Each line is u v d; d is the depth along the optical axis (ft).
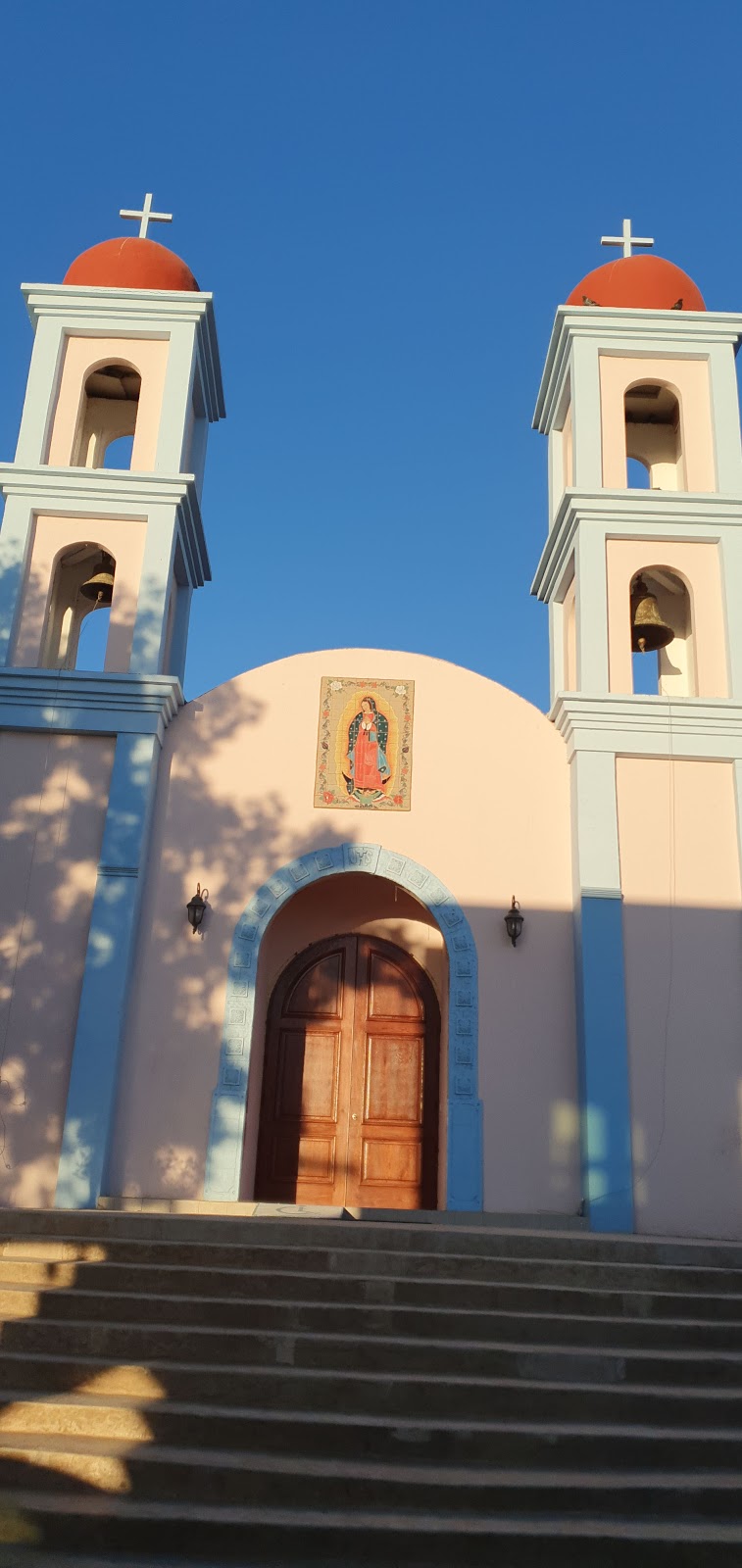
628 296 48.37
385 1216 37.42
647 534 44.75
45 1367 23.18
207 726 43.75
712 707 42.09
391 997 47.01
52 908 40.14
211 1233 29.58
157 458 45.80
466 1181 38.29
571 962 40.96
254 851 42.19
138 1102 38.91
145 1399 22.54
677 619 48.29
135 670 42.75
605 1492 19.88
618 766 42.01
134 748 41.70
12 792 41.55
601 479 45.70
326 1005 46.83
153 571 44.29
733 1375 24.04
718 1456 21.31
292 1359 23.95
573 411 46.85
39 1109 37.86
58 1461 19.93
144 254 49.55
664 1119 37.91
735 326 47.32
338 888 47.37
